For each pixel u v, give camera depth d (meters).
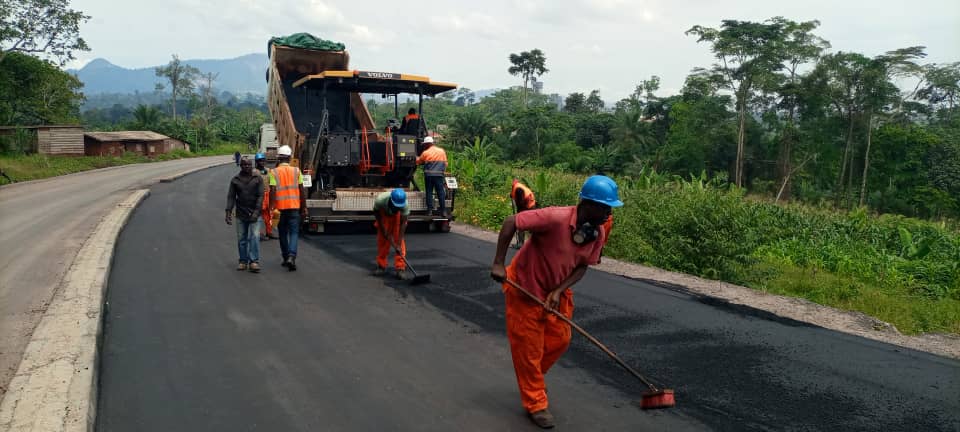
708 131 56.47
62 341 4.23
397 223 7.18
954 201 47.53
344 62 14.17
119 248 8.75
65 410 3.14
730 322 5.55
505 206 13.34
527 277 3.32
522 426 3.33
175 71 119.69
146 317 5.32
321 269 7.64
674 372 4.25
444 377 4.06
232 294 6.24
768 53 53.25
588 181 3.20
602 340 4.95
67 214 12.59
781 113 56.97
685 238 8.73
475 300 6.15
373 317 5.49
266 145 23.38
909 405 3.74
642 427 3.36
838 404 3.74
